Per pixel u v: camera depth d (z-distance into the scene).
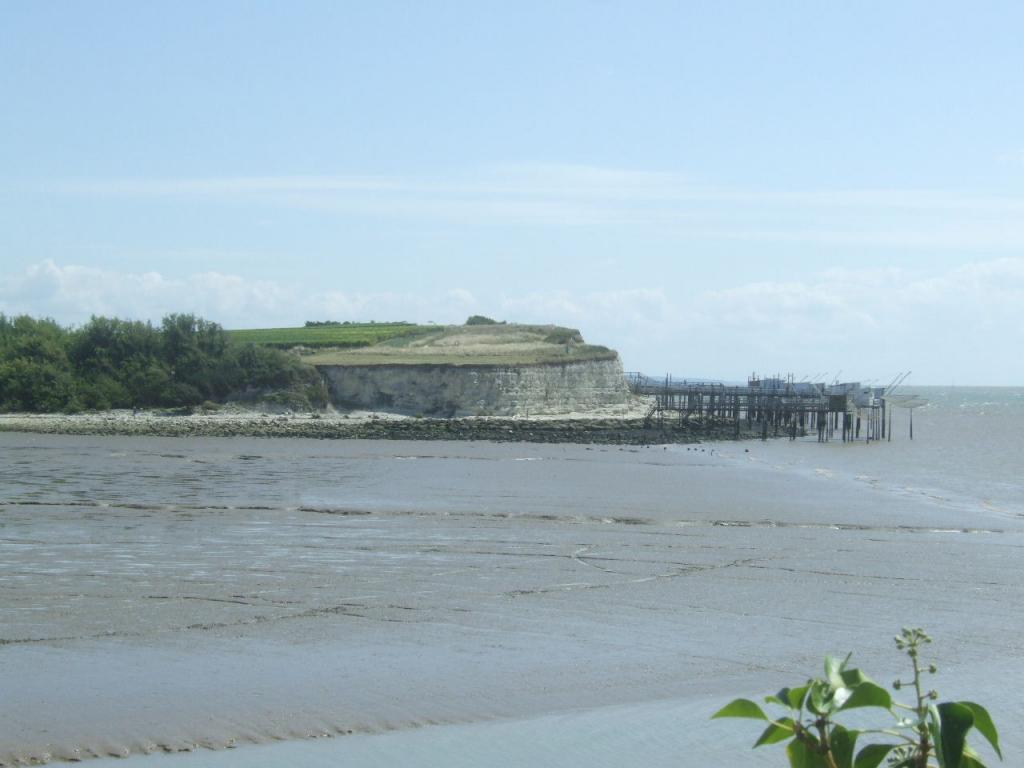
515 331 122.00
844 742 5.18
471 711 13.65
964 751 4.88
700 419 99.00
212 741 12.37
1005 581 23.47
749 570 24.41
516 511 34.66
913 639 5.56
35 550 25.20
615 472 52.62
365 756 11.91
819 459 67.75
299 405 94.56
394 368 97.69
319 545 26.83
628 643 17.36
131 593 20.44
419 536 28.73
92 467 50.16
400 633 17.75
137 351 97.50
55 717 13.05
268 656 16.14
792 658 16.56
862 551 27.55
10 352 96.12
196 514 32.59
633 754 12.02
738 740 12.51
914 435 108.44
